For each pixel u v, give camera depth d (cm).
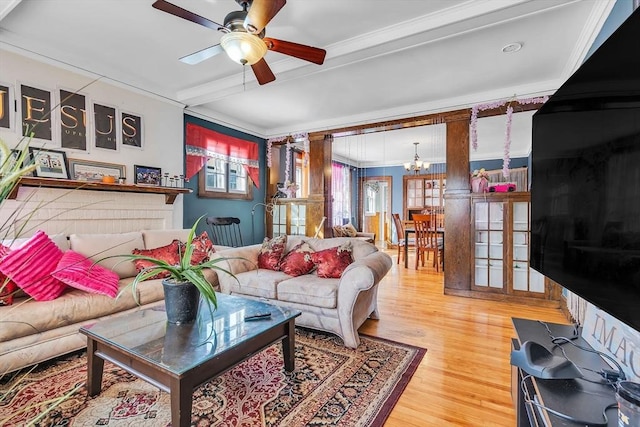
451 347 254
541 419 109
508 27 257
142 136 381
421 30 253
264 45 211
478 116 415
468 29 251
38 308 208
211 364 152
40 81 297
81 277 236
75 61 316
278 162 615
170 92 407
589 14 239
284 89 390
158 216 393
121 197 353
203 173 474
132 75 362
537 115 178
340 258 306
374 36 272
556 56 305
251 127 552
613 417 93
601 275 116
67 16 252
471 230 407
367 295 282
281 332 204
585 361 129
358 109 468
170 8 181
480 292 400
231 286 314
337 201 838
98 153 339
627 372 113
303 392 190
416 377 209
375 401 182
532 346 126
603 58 117
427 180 877
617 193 108
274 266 333
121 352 159
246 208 556
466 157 412
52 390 188
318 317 268
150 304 272
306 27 264
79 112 324
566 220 143
